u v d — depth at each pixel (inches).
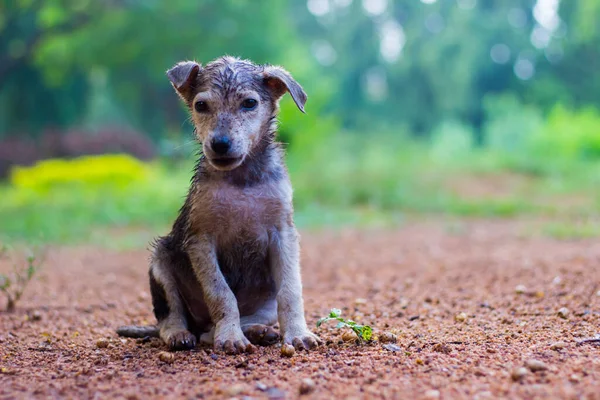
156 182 1042.1
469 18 2111.2
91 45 1376.7
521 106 1814.7
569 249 446.0
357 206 807.1
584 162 1098.1
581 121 1242.0
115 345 231.1
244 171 215.5
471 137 1547.7
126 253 537.3
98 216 761.0
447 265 408.2
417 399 154.8
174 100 1792.6
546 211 709.3
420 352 196.7
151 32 1397.6
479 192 874.8
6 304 324.8
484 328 235.1
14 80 1686.8
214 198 212.2
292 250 218.5
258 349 206.4
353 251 505.0
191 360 198.1
